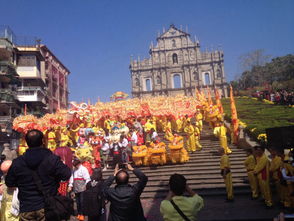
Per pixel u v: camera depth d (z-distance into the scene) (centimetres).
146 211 823
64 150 950
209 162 1230
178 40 7388
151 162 1260
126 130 1457
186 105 1880
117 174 423
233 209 767
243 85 7050
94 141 1356
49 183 346
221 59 7038
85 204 590
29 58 4050
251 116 2288
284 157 805
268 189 773
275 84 5812
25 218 336
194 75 7150
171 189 356
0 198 608
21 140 1567
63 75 5716
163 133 1891
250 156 888
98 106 1919
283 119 2005
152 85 7300
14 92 3394
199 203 350
